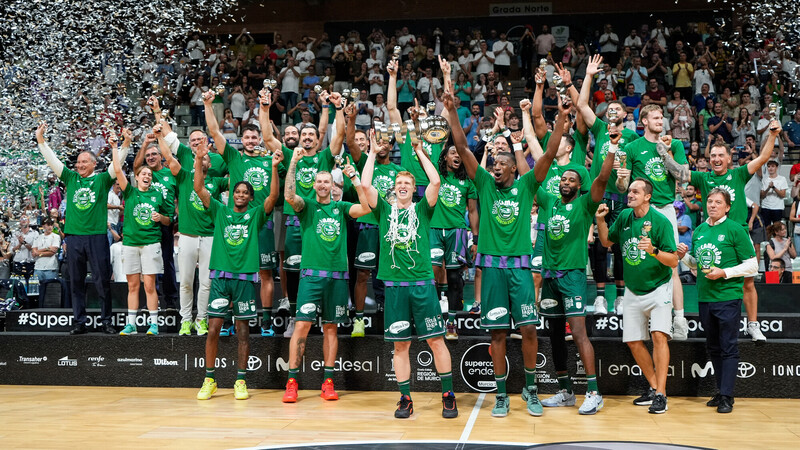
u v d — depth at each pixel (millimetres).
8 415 5734
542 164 5648
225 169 7562
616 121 5629
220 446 4676
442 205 6688
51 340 7270
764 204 10305
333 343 6410
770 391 6387
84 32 11336
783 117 12977
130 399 6445
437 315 5660
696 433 5031
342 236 6363
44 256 9383
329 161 6977
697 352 6449
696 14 16375
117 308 8281
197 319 7137
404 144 7078
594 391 5797
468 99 13805
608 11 16812
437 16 17469
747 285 6457
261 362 6969
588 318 6812
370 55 15508
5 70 10828
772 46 12289
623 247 5988
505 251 5703
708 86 13477
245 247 6531
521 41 15562
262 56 15625
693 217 8430
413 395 6566
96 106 11234
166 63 13695
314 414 5742
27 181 10477
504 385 5719
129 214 7219
